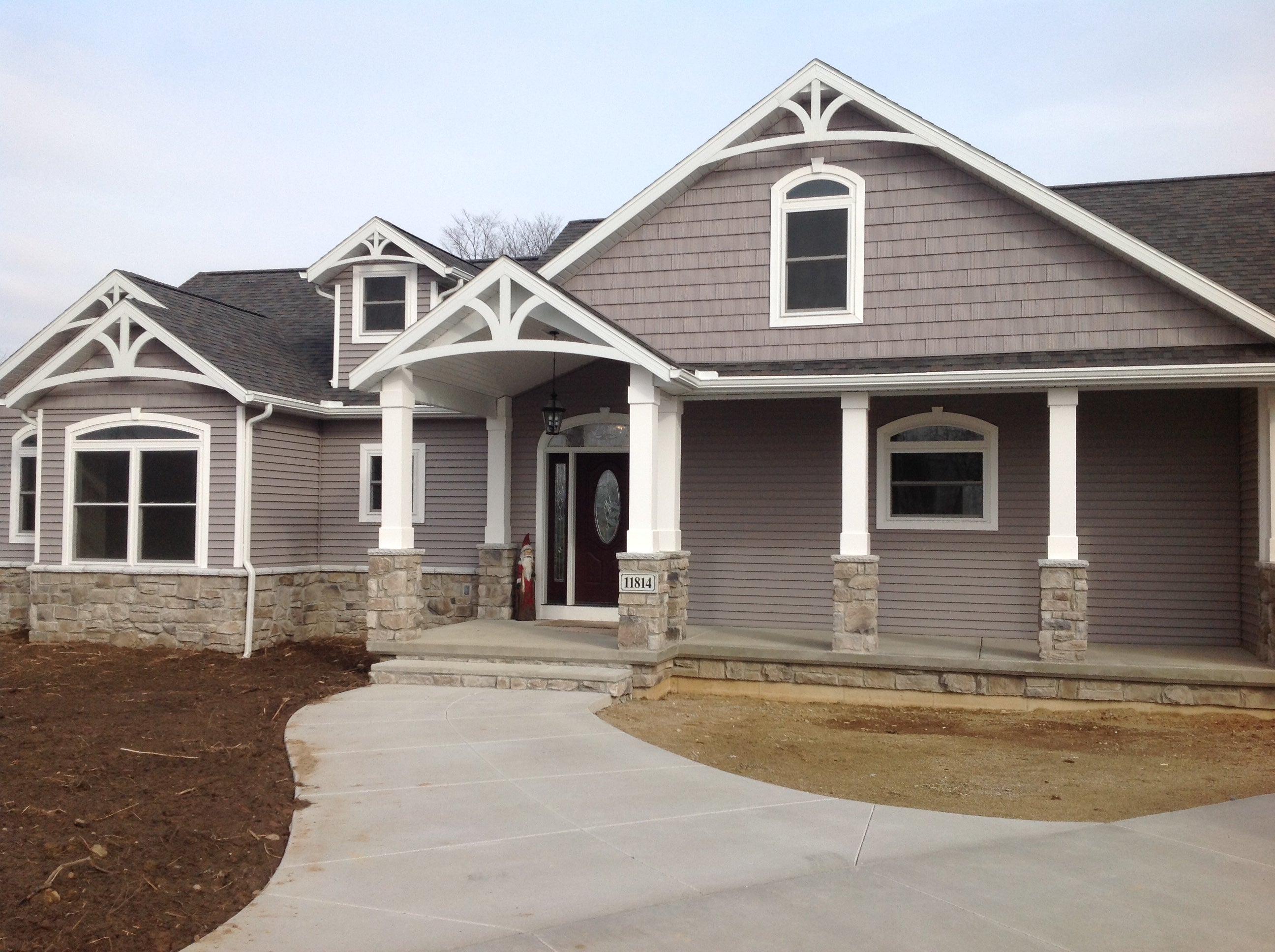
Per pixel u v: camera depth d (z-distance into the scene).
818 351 12.16
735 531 13.41
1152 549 12.03
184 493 13.80
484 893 5.36
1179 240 12.93
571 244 13.32
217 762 7.98
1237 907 5.18
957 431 12.72
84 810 6.56
